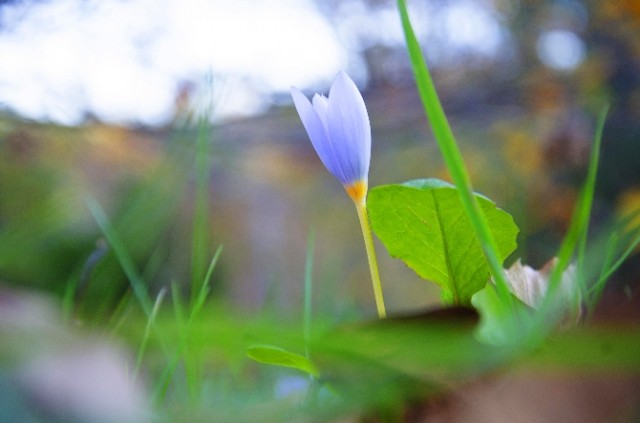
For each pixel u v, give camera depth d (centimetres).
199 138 37
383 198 25
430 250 26
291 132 123
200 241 35
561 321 23
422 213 25
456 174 20
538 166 119
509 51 144
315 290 86
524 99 133
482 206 25
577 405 14
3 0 68
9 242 38
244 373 33
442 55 151
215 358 32
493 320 21
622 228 27
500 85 138
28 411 11
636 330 14
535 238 106
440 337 16
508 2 145
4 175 67
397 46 146
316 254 154
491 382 15
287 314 43
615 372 14
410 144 140
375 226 26
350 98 26
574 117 124
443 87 143
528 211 114
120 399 12
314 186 157
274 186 149
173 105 71
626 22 129
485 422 15
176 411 17
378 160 156
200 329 17
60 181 72
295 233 156
